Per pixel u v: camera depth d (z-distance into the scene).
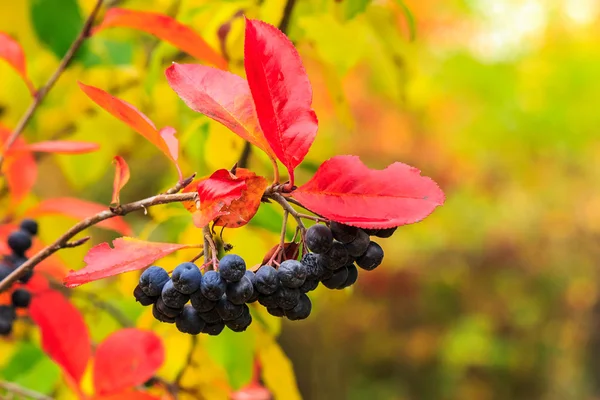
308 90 0.55
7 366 0.80
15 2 0.89
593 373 3.68
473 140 3.11
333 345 3.42
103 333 0.86
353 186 0.55
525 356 3.78
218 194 0.54
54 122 0.99
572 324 3.81
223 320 0.54
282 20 0.78
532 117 3.03
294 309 0.55
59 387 0.83
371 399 3.56
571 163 3.80
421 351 3.70
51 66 0.97
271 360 0.78
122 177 0.57
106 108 0.57
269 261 0.55
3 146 0.72
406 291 3.56
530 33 3.17
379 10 0.90
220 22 0.78
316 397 3.27
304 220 0.76
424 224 3.34
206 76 0.57
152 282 0.54
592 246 3.79
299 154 0.55
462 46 2.75
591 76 3.00
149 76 0.86
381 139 2.86
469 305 3.76
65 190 1.62
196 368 0.77
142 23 0.69
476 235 3.63
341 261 0.54
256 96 0.54
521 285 3.78
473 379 3.80
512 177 3.63
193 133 0.81
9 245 0.67
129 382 0.69
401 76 1.00
